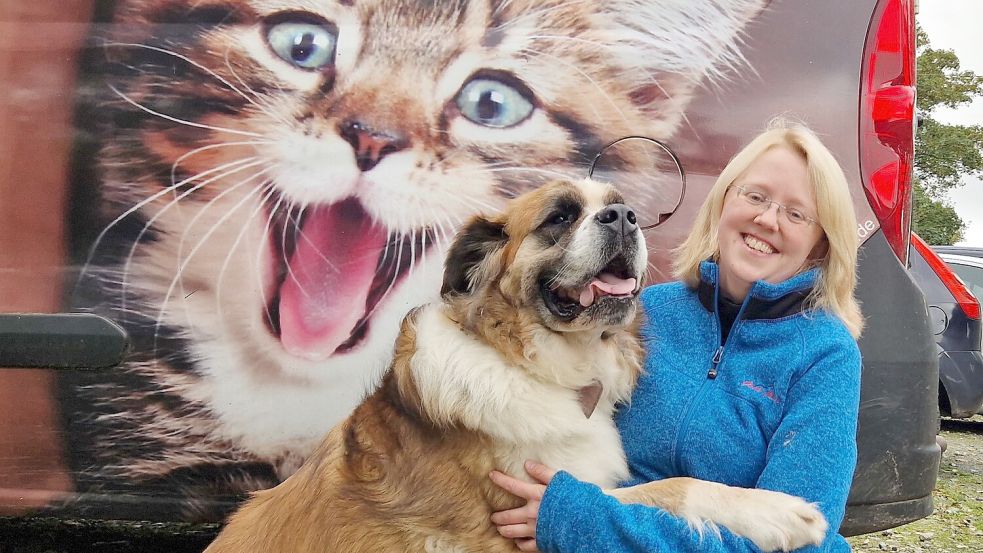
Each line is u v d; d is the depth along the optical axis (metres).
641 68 1.70
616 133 1.71
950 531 2.72
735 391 1.47
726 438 1.45
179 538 2.30
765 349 1.48
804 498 1.35
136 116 1.74
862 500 1.72
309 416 1.75
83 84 1.75
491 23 1.70
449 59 1.70
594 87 1.71
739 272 1.49
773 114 1.70
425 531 1.46
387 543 1.47
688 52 1.70
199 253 1.75
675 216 1.71
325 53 1.71
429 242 1.72
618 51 1.70
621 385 1.57
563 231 1.53
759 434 1.44
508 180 1.71
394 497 1.47
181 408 1.77
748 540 1.32
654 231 1.72
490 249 1.58
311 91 1.72
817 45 1.70
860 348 1.69
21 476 1.80
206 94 1.73
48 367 1.76
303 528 1.51
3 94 1.77
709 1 1.70
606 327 1.50
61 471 1.80
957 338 3.91
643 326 1.63
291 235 1.73
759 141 1.53
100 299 1.76
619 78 1.70
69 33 1.75
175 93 1.74
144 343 1.76
